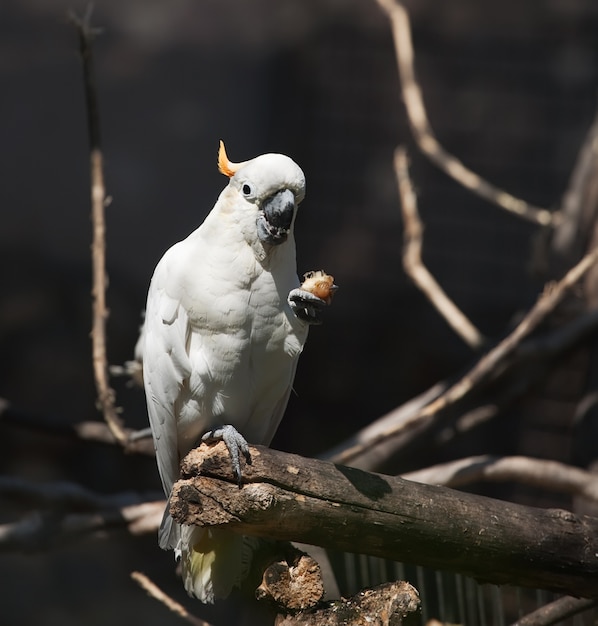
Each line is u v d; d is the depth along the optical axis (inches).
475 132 581.9
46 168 584.4
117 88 597.6
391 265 579.8
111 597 429.4
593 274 320.8
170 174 592.1
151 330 196.7
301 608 174.4
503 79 579.8
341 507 169.5
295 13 601.6
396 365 564.4
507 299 570.3
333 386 561.9
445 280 579.8
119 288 552.4
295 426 550.0
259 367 194.9
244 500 164.4
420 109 335.0
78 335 531.2
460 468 273.7
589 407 302.0
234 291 187.2
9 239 561.0
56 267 556.4
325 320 576.7
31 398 509.7
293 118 594.2
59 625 412.8
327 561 226.8
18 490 282.2
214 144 596.7
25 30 593.3
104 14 600.1
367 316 576.4
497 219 576.7
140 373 250.5
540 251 322.0
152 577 442.3
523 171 574.2
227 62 605.6
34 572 438.6
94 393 515.8
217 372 192.4
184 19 607.8
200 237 192.1
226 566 196.5
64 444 497.0
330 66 592.7
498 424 508.4
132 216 580.7
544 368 326.0
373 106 586.9
